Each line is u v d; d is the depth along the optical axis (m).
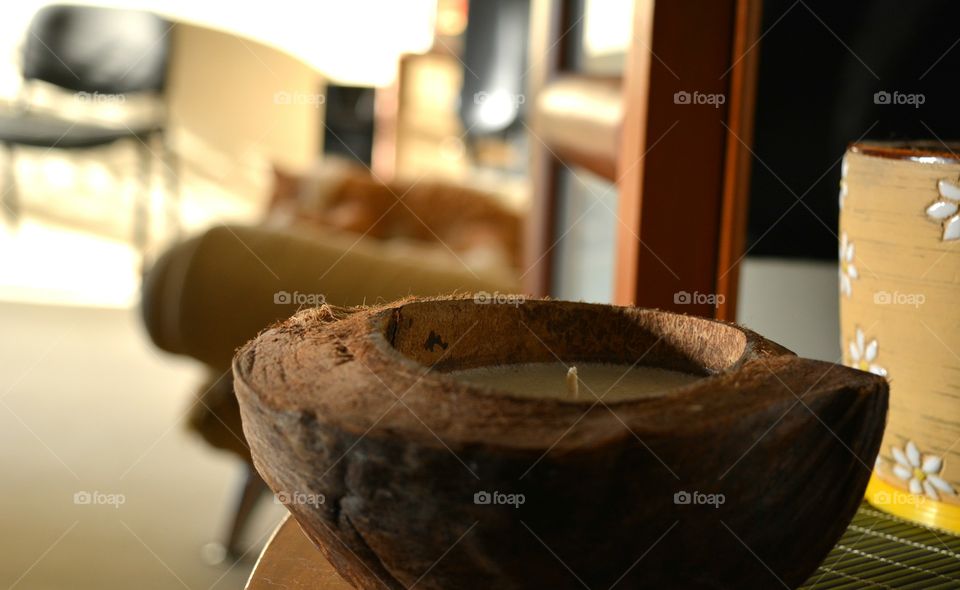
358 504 0.28
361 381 0.29
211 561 1.57
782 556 0.30
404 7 4.43
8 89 3.83
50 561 1.53
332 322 0.35
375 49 4.24
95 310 2.84
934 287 0.41
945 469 0.43
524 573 0.28
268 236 1.01
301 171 2.36
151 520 1.71
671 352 0.39
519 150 3.19
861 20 0.59
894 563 0.41
